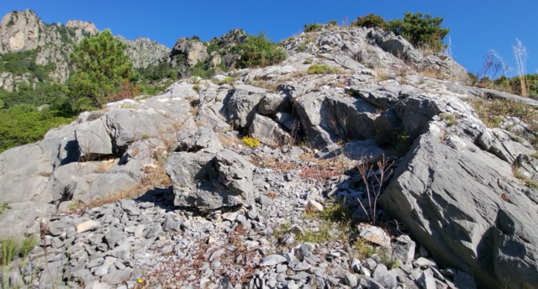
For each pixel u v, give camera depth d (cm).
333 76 1193
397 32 2069
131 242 489
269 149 952
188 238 493
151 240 494
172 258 447
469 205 412
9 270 413
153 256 454
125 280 405
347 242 445
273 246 450
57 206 726
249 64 1711
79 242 489
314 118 976
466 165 474
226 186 536
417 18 2088
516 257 341
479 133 604
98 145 912
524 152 612
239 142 1015
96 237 496
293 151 908
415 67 1548
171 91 1284
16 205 746
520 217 378
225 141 998
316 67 1285
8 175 847
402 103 774
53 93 2938
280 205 566
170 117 1073
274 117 1084
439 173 461
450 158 491
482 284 372
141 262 439
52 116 1716
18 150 962
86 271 416
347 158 781
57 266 433
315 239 455
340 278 369
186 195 559
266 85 1223
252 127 1052
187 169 566
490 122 732
